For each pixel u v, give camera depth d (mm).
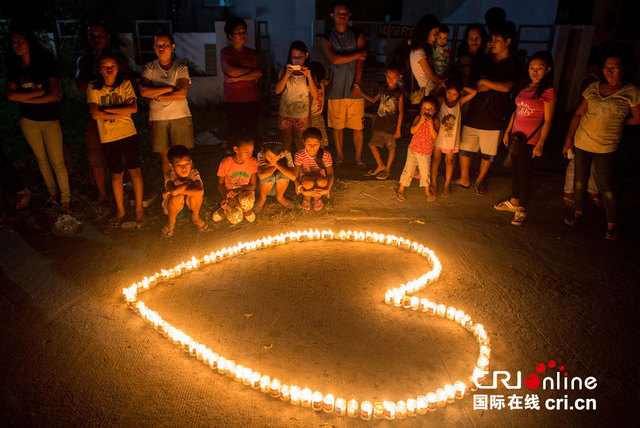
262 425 3338
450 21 16969
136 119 11125
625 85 5527
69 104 12047
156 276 5059
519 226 6508
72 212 6648
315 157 6617
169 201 5875
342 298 4848
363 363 3947
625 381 3732
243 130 8352
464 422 3367
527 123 6305
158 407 3473
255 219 6598
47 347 4059
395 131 7863
